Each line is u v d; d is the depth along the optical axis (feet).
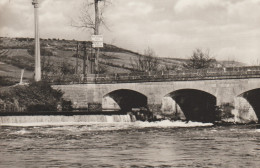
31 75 386.52
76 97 261.85
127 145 146.30
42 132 184.24
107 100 261.85
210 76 236.43
